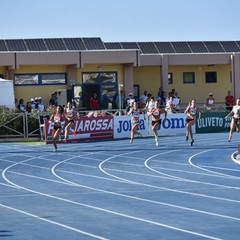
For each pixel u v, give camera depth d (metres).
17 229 13.06
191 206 15.52
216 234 12.16
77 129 34.56
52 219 14.16
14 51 42.78
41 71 43.28
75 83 43.56
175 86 47.53
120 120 36.16
